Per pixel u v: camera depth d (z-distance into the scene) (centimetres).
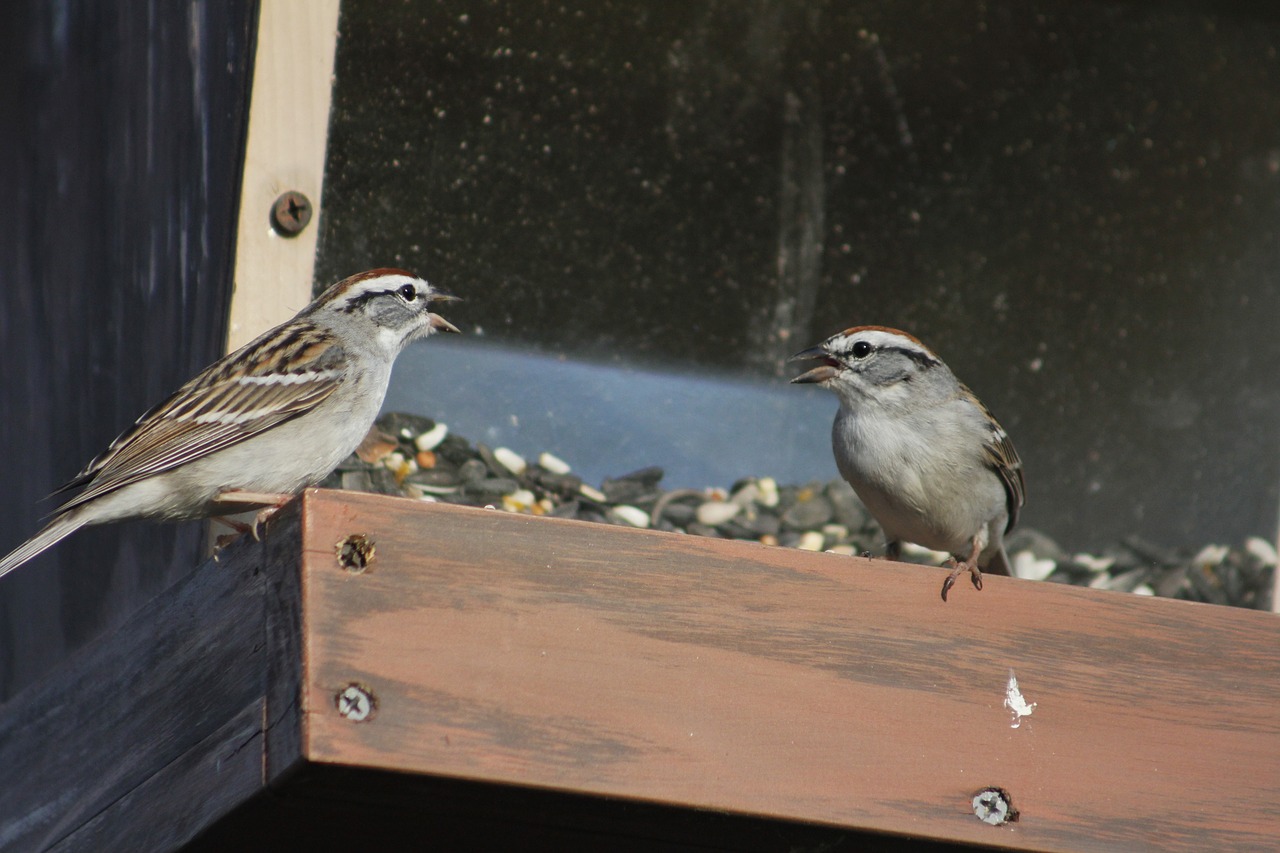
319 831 659
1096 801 656
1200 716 678
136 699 714
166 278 912
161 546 902
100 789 727
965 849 653
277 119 853
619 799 601
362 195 928
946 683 654
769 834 648
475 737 587
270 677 598
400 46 934
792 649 639
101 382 986
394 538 598
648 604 625
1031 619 673
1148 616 686
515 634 604
